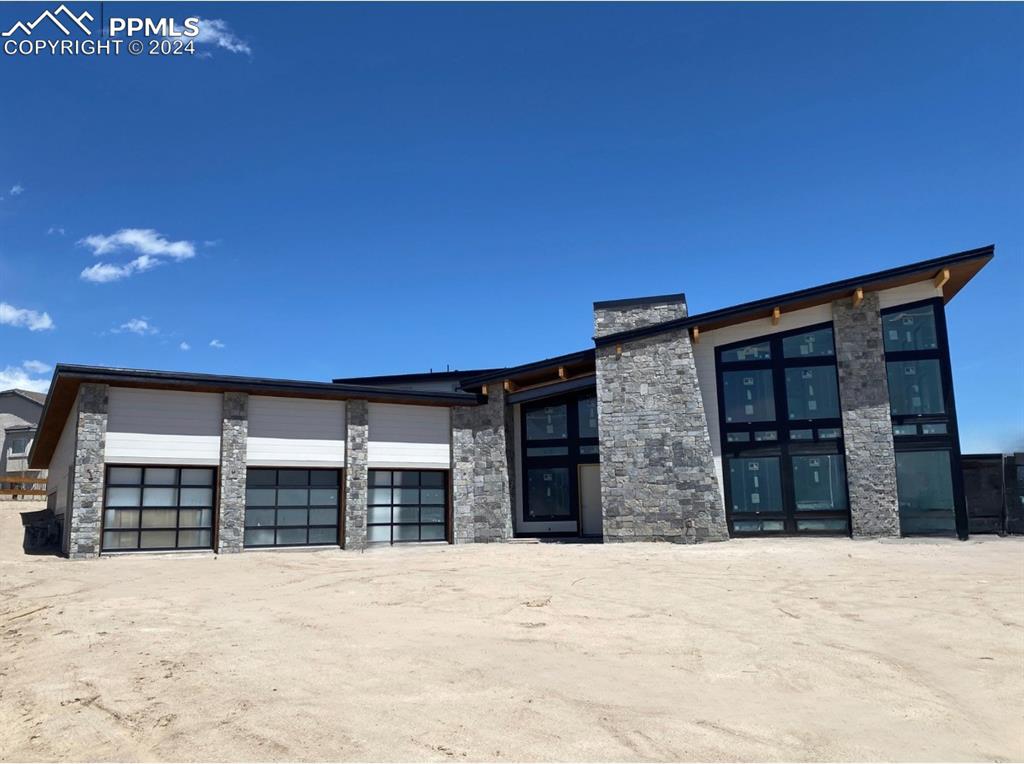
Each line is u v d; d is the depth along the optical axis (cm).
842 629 803
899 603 941
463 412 2244
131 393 1758
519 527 2308
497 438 2225
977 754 477
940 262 1780
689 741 484
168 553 1756
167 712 540
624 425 1978
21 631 834
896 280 1825
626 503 1941
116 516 1725
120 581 1204
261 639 755
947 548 1557
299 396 1975
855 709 555
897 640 757
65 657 702
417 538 2133
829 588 1052
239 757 458
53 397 1811
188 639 762
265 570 1341
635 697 570
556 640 748
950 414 1814
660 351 1973
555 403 2352
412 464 2138
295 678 614
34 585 1166
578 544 1903
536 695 568
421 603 956
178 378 1773
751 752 469
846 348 1888
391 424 2122
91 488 1675
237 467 1856
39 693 594
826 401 1898
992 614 873
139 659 686
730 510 1916
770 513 1891
